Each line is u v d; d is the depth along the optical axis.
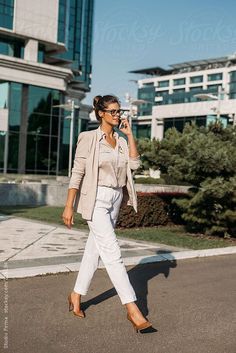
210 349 3.74
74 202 4.20
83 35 65.19
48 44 45.84
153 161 11.17
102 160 4.07
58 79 44.56
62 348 3.63
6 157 42.03
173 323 4.37
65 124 50.16
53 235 9.73
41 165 44.12
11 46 44.19
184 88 107.38
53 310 4.57
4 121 41.94
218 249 8.68
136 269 6.79
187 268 7.04
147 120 55.56
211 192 9.75
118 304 4.88
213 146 10.07
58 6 45.75
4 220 12.16
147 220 12.23
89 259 4.40
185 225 12.58
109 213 4.17
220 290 5.72
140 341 3.86
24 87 42.94
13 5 42.69
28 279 5.78
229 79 99.94
